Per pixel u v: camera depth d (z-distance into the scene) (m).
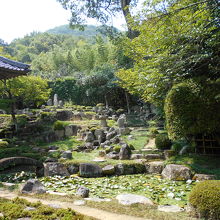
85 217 1.73
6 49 38.06
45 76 20.86
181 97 4.07
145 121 10.80
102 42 20.73
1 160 3.91
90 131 7.73
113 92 16.23
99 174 4.04
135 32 9.02
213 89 3.80
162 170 4.11
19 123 8.79
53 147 6.44
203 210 1.82
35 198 2.36
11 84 9.73
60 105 15.02
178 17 3.66
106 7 11.57
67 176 3.92
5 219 1.62
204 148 4.71
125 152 4.95
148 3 3.99
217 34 3.68
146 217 1.85
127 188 3.14
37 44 45.09
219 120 3.75
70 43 43.28
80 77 18.92
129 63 13.50
